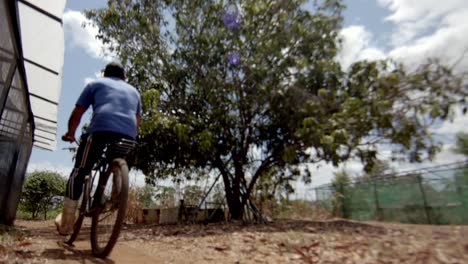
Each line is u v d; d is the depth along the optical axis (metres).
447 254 1.88
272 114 6.66
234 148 7.09
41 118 6.71
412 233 2.90
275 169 7.96
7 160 4.21
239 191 7.30
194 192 8.62
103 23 7.11
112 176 2.36
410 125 4.98
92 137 2.32
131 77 7.16
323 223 5.55
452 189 5.84
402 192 6.95
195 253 2.77
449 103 4.57
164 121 6.06
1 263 1.88
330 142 5.19
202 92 6.91
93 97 2.47
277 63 6.61
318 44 6.66
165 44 7.32
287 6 6.70
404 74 4.91
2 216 4.70
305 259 2.24
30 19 3.79
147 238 3.99
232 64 6.73
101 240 2.36
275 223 5.84
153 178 8.23
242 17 6.83
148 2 7.17
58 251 2.43
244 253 2.68
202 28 7.01
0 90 2.96
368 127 5.31
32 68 4.80
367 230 3.55
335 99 5.75
